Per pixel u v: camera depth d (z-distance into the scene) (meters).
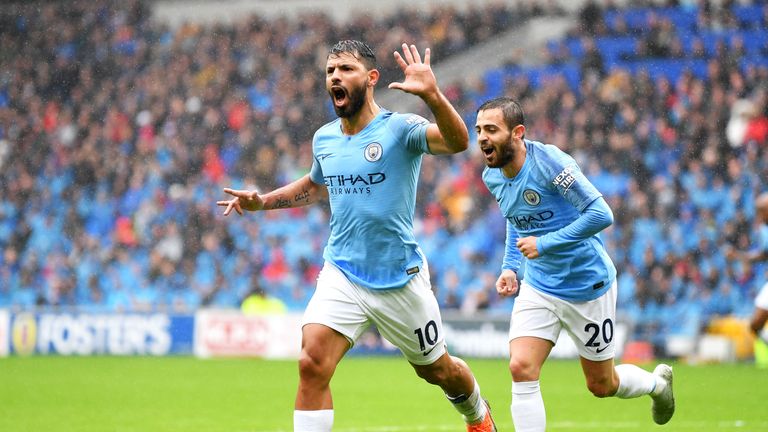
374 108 16.50
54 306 60.94
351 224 16.44
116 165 69.94
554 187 17.47
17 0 82.56
